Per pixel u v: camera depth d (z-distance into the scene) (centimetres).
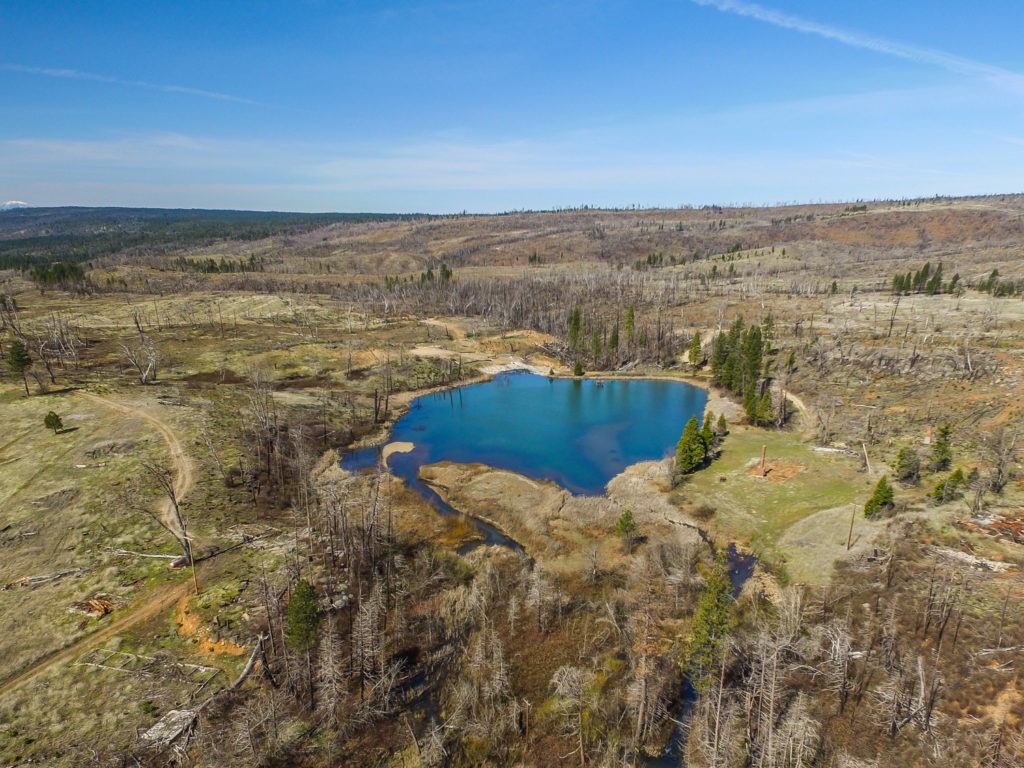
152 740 3662
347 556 5622
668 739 3944
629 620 4972
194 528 6053
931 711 3778
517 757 3784
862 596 5012
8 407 8825
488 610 5112
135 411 8931
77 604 4881
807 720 3738
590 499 7131
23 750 3569
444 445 9444
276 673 4247
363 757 3719
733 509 6888
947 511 5844
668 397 12119
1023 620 4375
